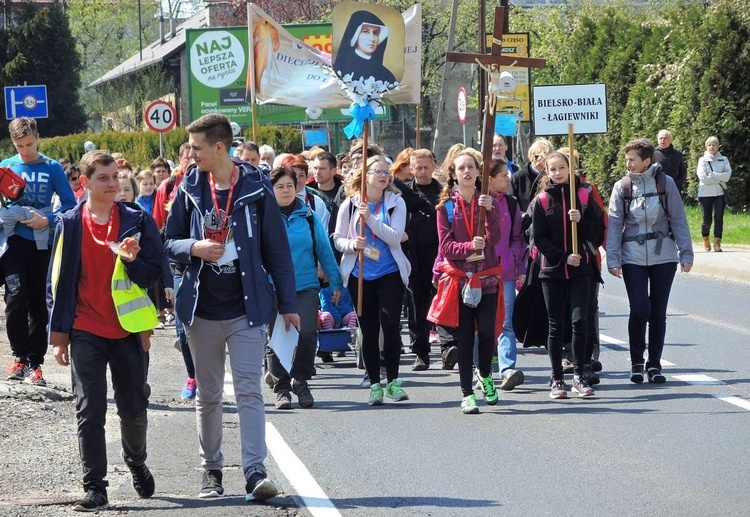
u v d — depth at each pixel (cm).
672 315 2595
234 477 1269
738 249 4006
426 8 8906
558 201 1681
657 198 1766
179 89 11412
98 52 16362
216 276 1133
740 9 5066
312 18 10312
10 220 1694
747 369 1898
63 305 1112
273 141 7300
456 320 1597
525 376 1936
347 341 2111
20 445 1384
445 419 1567
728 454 1326
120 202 1134
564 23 8175
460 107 4031
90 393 1109
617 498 1147
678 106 5388
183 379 1959
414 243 1972
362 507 1127
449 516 1092
